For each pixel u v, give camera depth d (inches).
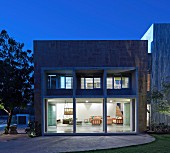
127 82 841.5
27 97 926.4
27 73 934.4
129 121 895.7
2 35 908.0
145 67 784.9
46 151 452.4
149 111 843.4
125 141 579.8
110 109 1018.1
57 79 837.2
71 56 786.2
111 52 787.4
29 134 763.4
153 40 879.7
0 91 874.1
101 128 830.5
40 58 787.4
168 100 773.3
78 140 609.3
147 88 830.5
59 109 968.9
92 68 760.3
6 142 592.4
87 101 925.8
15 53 927.0
